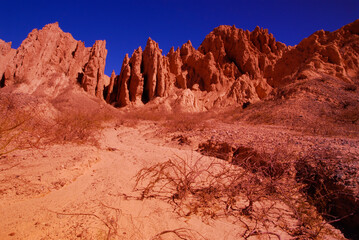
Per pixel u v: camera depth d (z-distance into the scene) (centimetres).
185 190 368
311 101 1709
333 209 344
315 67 2372
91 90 3850
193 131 1087
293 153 545
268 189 381
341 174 383
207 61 4344
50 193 341
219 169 526
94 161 557
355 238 287
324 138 785
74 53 4347
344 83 2062
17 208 279
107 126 1444
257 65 4278
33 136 642
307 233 288
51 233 233
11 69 3322
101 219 274
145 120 2216
